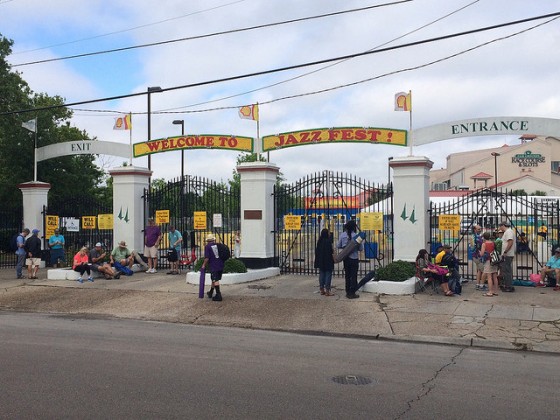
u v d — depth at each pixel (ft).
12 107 80.84
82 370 23.65
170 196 63.21
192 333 33.58
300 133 55.21
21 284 53.78
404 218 50.44
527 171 232.53
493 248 43.78
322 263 44.60
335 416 18.11
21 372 23.21
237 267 51.31
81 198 68.85
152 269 59.72
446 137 50.67
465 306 39.63
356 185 52.95
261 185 55.52
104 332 33.53
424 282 45.57
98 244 56.29
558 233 49.26
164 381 22.04
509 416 18.38
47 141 86.84
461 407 19.27
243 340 31.45
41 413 18.03
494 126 49.60
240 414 18.15
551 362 26.84
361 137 53.11
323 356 27.35
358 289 46.03
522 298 42.34
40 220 69.87
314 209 55.57
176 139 60.90
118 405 18.92
